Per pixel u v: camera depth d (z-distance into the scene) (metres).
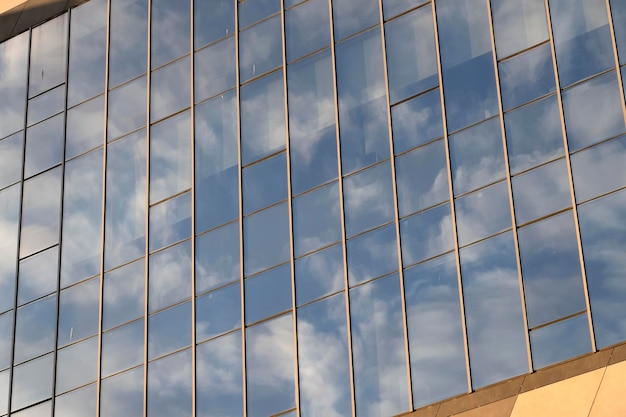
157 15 59.47
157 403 53.09
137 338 54.66
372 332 48.91
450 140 49.72
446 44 51.09
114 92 59.50
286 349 50.66
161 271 54.97
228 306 52.56
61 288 57.72
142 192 56.84
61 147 60.22
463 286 47.69
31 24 62.84
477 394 46.28
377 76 52.16
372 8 53.28
